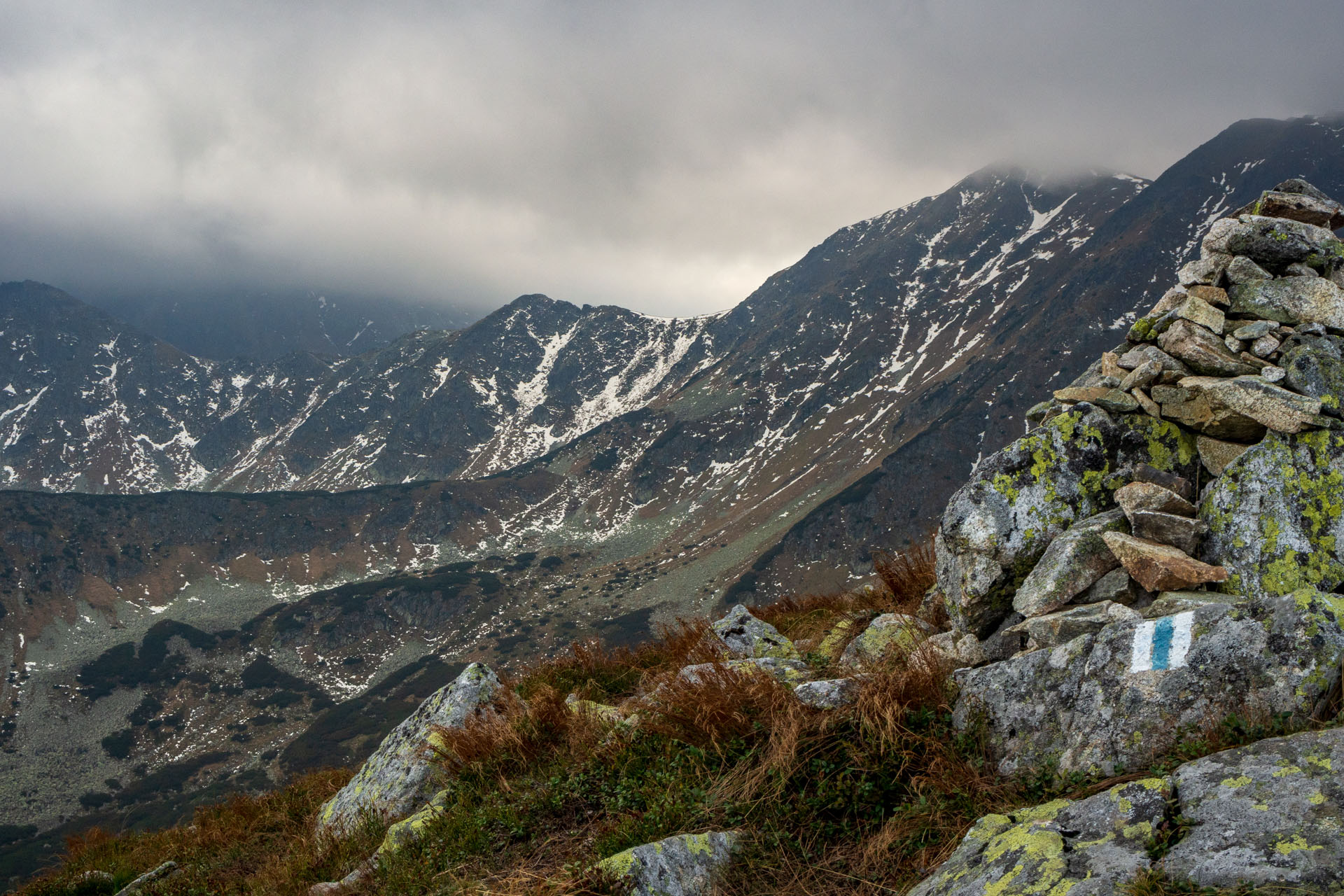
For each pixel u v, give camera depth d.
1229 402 6.32
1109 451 7.01
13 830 181.38
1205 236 7.54
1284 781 3.61
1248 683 4.48
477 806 7.59
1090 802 4.20
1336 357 6.21
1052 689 5.41
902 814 5.30
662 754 6.94
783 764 5.96
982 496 7.09
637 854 5.07
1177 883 3.31
